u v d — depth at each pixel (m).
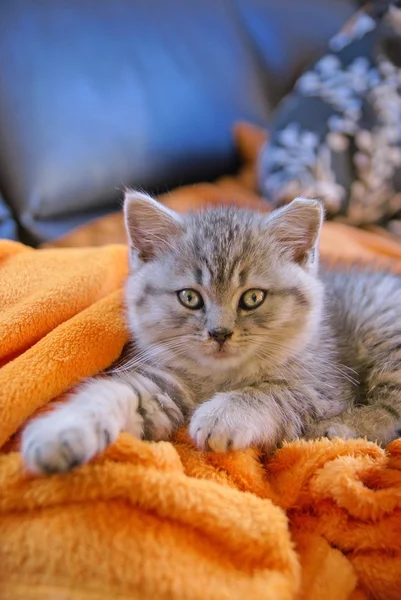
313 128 0.45
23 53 0.41
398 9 0.50
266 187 0.47
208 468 0.21
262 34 0.58
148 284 0.25
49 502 0.17
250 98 0.55
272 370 0.25
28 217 0.40
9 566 0.16
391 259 0.39
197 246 0.25
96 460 0.18
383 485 0.21
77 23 0.44
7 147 0.39
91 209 0.43
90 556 0.16
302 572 0.18
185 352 0.25
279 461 0.22
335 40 0.55
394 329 0.29
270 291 0.25
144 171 0.45
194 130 0.49
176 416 0.23
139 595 0.16
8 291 0.25
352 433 0.24
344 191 0.44
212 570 0.17
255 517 0.18
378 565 0.19
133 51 0.47
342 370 0.27
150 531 0.17
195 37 0.52
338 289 0.32
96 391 0.21
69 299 0.25
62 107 0.41
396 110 0.46
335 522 0.20
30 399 0.20
